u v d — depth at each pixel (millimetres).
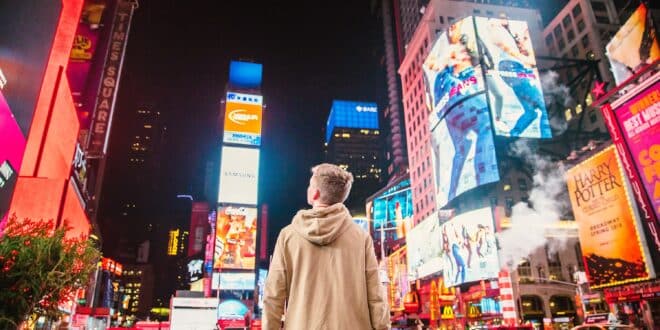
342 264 2779
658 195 23766
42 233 8344
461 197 67562
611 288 31578
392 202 111750
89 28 44812
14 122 16031
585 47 78625
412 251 79188
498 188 65750
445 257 63500
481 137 64688
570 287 59125
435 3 94875
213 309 17656
